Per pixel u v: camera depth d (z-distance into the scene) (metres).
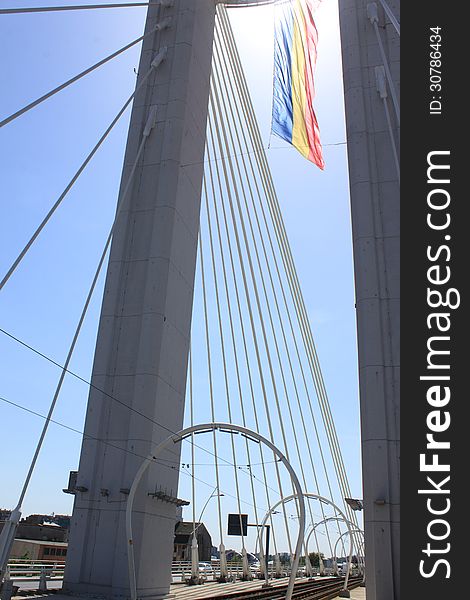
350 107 20.39
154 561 18.36
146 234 21.16
